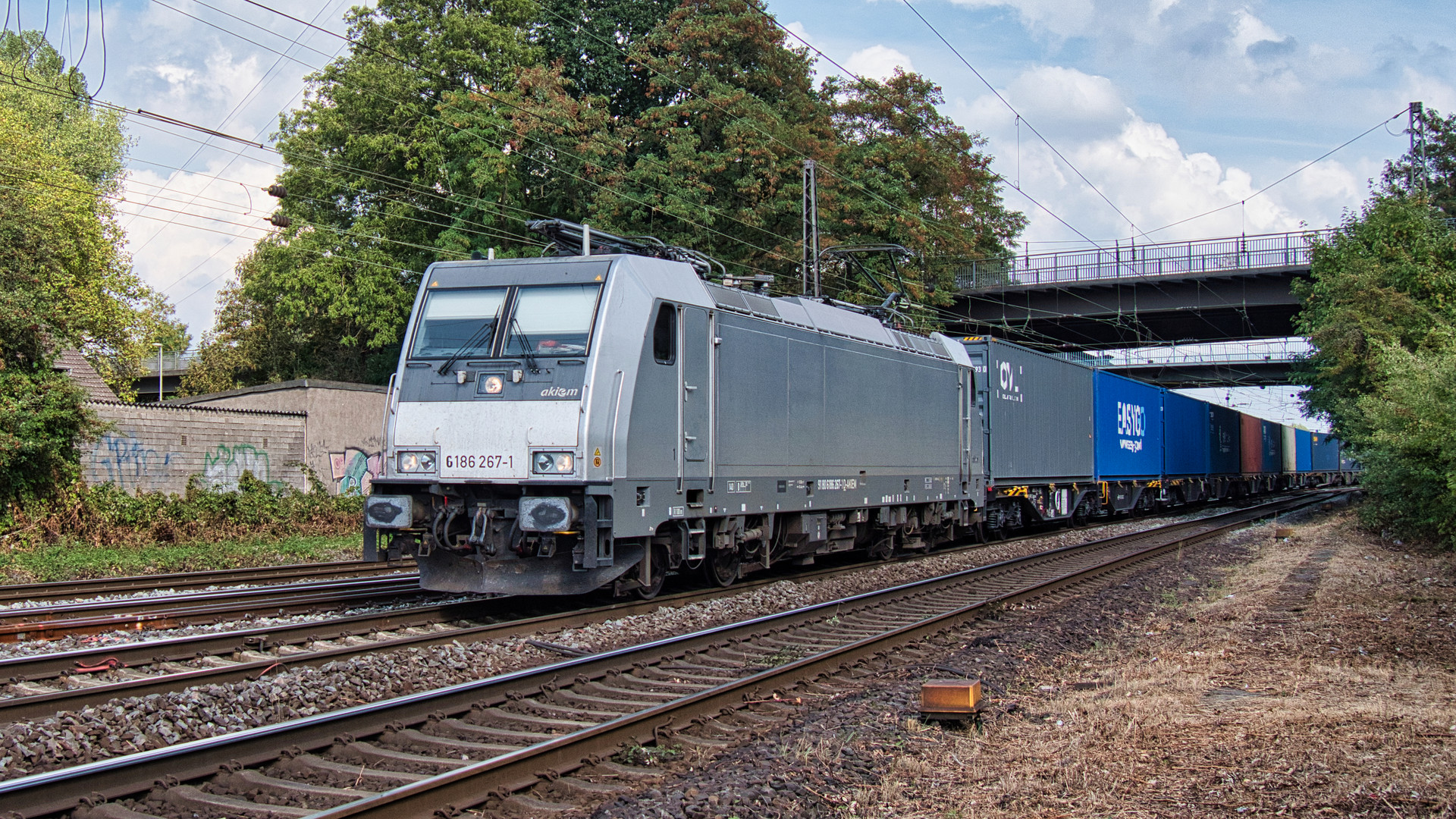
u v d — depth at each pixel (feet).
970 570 50.88
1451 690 25.88
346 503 81.56
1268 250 132.98
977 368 71.36
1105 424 94.84
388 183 118.62
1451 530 63.31
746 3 113.80
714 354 41.42
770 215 108.78
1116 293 143.54
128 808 16.75
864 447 53.83
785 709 24.59
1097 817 16.94
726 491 41.98
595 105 119.96
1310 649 31.76
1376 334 84.02
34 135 107.04
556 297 37.06
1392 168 113.80
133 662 27.58
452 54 113.60
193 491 71.67
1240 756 20.03
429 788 16.48
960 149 138.00
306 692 24.17
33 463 62.44
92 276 112.16
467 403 36.70
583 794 18.01
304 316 134.10
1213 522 100.27
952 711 23.11
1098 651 33.24
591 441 34.81
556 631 34.22
